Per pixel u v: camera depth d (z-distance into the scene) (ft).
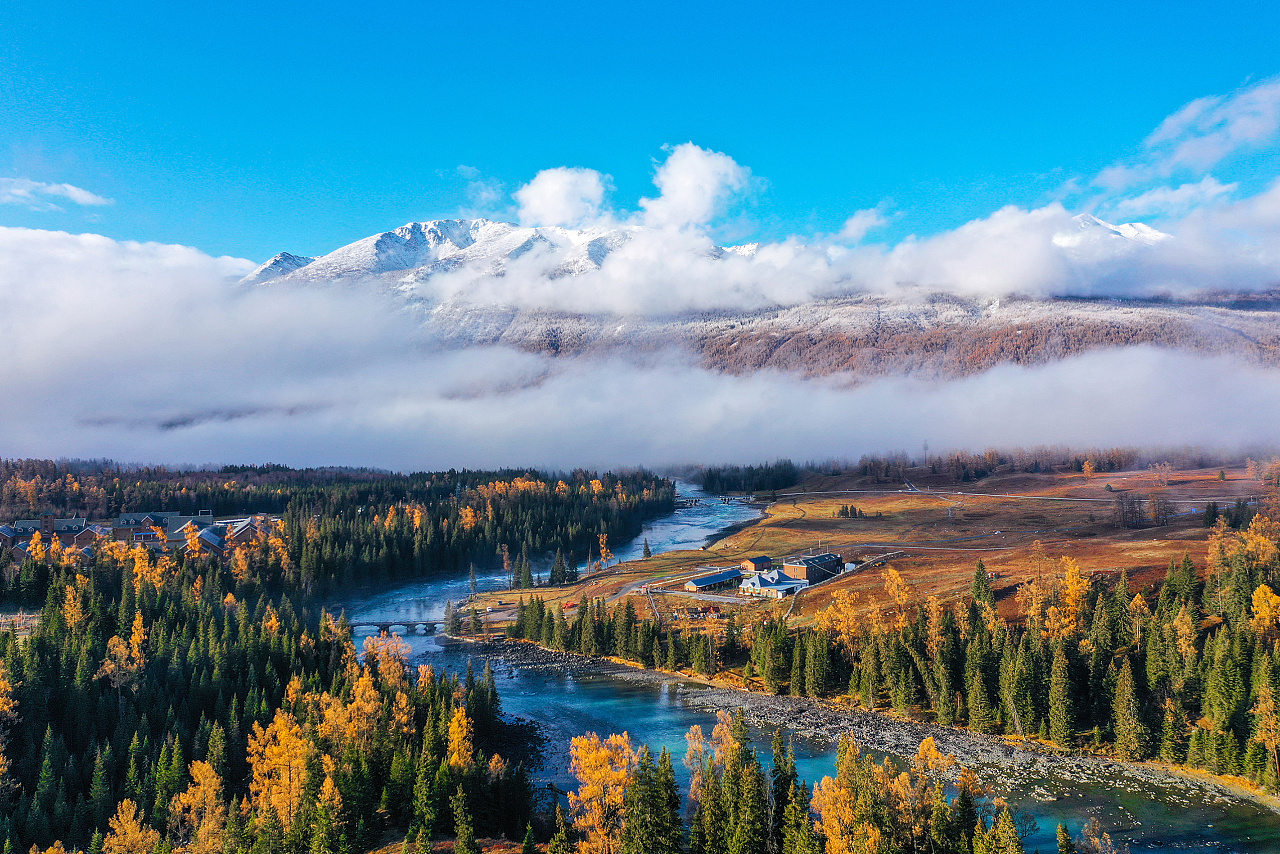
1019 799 414.00
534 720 562.25
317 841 334.44
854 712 561.43
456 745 395.96
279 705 504.02
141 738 437.58
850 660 620.90
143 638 556.51
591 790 335.67
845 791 321.73
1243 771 430.20
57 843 337.31
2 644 494.59
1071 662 532.32
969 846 311.68
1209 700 463.42
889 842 302.04
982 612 628.69
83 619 576.61
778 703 588.50
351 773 374.84
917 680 574.15
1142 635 542.57
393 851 350.23
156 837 354.54
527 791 388.37
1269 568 607.78
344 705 459.73
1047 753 475.72
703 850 331.16
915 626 617.21
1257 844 366.22
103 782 392.88
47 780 385.09
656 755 492.13
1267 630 511.40
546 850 331.77
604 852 323.16
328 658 588.50
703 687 637.30
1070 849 300.40
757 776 341.00
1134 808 402.72
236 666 525.75
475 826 370.53
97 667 497.05
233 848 349.61
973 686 519.19
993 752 479.41
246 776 437.99
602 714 574.15
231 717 456.04
